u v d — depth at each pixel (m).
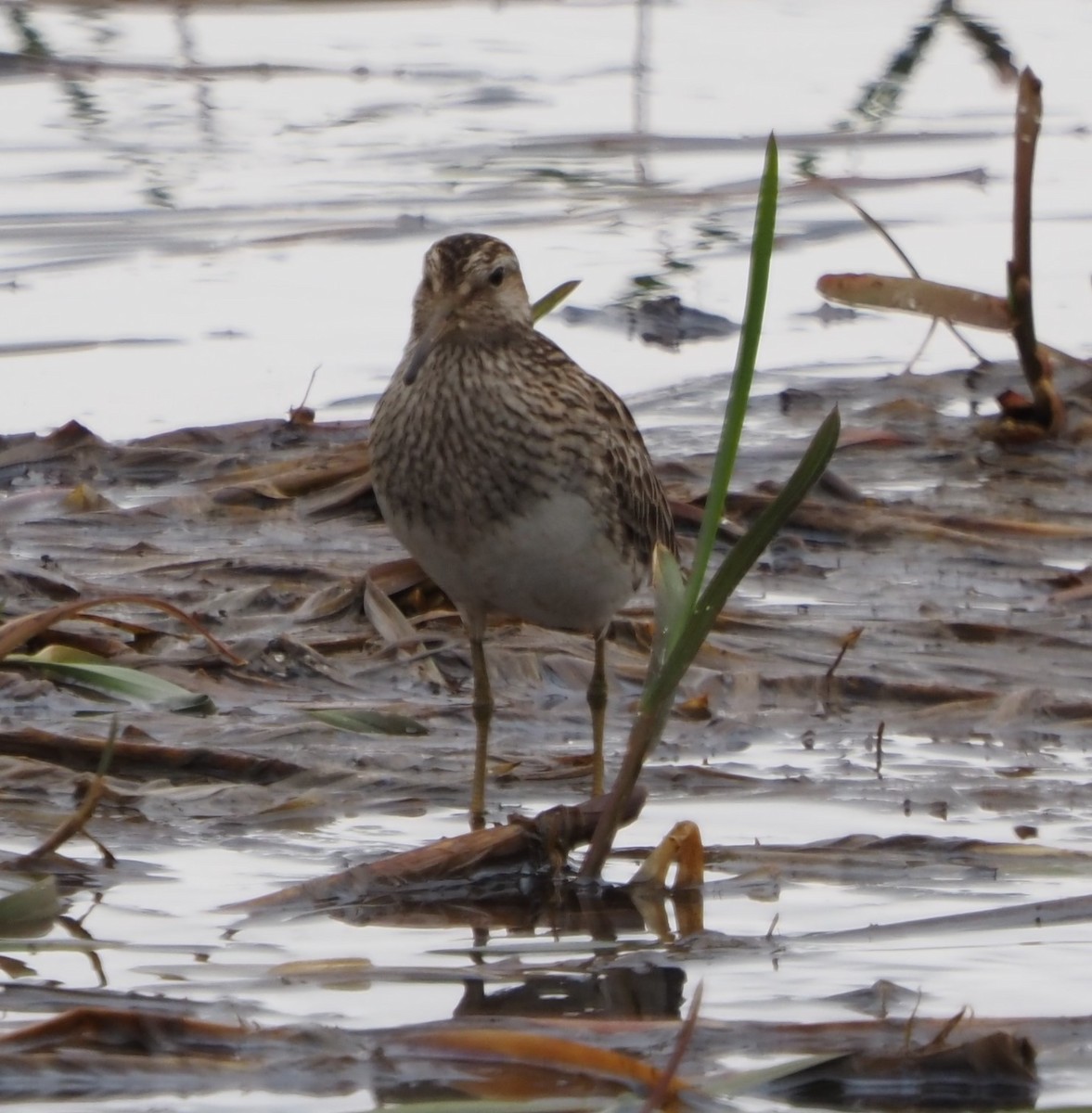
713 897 8.73
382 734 10.90
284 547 14.09
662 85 29.59
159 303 19.80
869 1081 6.85
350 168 24.95
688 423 17.28
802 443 16.52
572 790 10.20
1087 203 24.14
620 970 7.82
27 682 11.20
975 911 8.42
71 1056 6.83
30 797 9.77
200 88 29.03
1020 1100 6.80
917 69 30.70
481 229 22.45
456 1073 6.86
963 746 10.94
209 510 14.73
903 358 19.33
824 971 7.83
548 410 9.97
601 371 18.61
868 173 25.27
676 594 8.61
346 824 9.66
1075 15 33.88
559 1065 6.81
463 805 9.98
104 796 9.73
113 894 8.59
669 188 24.30
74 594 12.66
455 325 10.06
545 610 10.31
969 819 9.74
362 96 28.77
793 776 10.36
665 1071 6.38
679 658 8.57
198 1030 7.00
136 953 7.94
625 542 10.33
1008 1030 7.14
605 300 20.41
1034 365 16.75
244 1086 6.79
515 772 10.39
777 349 19.47
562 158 25.80
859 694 11.66
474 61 31.05
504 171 25.11
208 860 9.08
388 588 12.91
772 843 9.34
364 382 17.81
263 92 28.97
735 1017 7.35
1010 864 9.05
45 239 21.67
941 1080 6.86
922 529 14.48
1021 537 14.54
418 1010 7.41
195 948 8.02
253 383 17.72
